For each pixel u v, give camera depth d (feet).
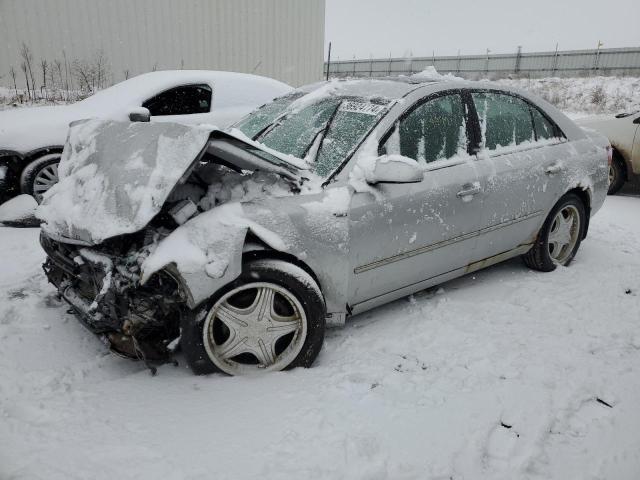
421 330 11.07
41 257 14.60
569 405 8.71
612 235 17.83
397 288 11.05
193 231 8.63
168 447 7.52
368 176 9.61
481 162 11.85
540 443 7.88
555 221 14.14
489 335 10.89
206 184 9.75
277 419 8.18
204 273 8.39
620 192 25.62
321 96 12.09
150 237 8.87
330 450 7.54
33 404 8.36
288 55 44.24
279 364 9.46
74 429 7.82
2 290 12.41
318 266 9.47
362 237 9.81
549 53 89.30
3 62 32.50
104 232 8.41
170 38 37.70
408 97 11.03
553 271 14.30
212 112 20.83
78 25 34.14
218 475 7.00
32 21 32.71
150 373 9.41
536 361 9.93
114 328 8.66
